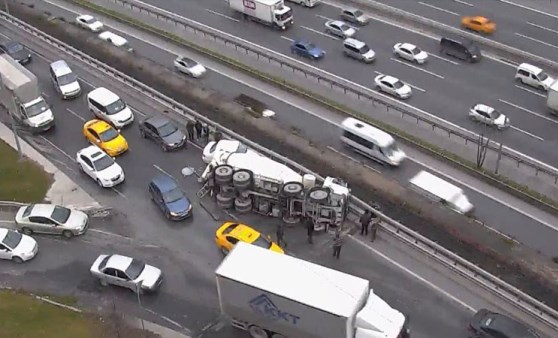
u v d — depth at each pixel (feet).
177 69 228.02
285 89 216.13
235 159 167.73
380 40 242.17
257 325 131.85
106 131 187.73
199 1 271.28
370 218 156.56
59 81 211.41
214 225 163.53
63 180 179.22
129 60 230.89
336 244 151.43
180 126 196.85
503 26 245.65
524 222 163.32
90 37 245.45
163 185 167.43
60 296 146.10
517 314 137.49
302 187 158.20
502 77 219.00
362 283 125.29
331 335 123.65
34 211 160.97
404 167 182.60
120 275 144.97
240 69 227.40
